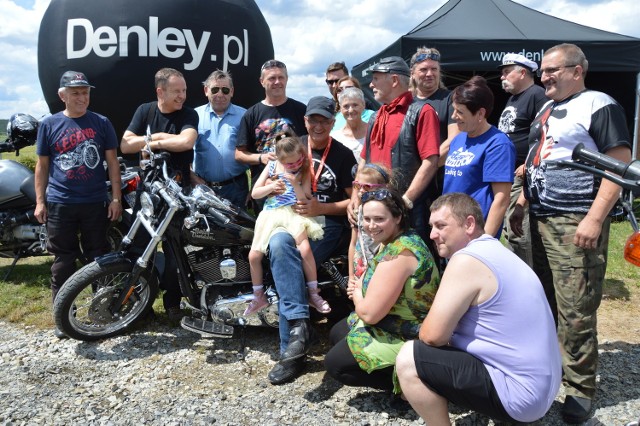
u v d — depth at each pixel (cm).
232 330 356
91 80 616
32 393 310
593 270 285
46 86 658
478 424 275
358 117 419
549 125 294
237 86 683
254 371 339
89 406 296
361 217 305
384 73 347
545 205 296
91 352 365
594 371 285
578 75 285
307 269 347
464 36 745
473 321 229
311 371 340
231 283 368
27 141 555
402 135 336
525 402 221
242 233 358
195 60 632
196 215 341
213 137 462
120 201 420
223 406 297
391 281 263
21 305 450
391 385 288
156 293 397
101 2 611
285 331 336
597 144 277
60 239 401
